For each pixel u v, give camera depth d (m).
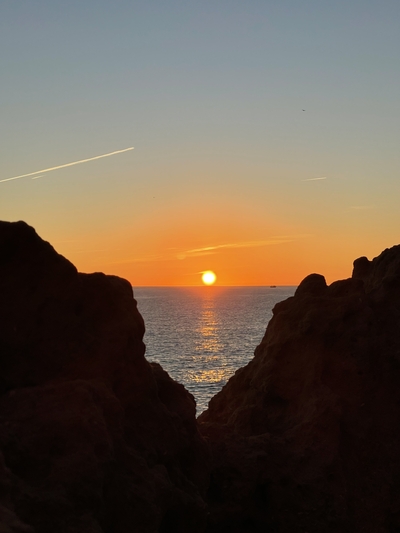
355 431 9.79
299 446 9.58
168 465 7.56
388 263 11.89
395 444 9.92
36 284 7.05
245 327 82.06
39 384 6.82
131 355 7.47
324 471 9.30
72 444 5.86
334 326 10.45
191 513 7.34
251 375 11.30
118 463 6.49
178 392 8.51
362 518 9.22
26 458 5.69
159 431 7.54
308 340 10.52
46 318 7.04
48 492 5.45
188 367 36.50
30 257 7.00
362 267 12.88
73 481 5.61
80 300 7.38
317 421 9.67
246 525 9.14
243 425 10.44
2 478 5.12
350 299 10.65
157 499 6.57
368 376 10.23
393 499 9.48
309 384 10.23
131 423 7.32
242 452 9.17
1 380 6.71
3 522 4.37
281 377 10.59
